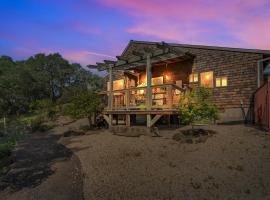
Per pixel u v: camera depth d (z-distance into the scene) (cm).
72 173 723
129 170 649
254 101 1159
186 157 702
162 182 557
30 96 5131
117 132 1183
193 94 937
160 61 1536
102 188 562
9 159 971
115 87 1969
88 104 1360
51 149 1116
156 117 1099
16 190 654
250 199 455
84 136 1271
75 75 6831
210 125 1123
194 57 1458
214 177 555
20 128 2105
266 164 587
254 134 858
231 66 1278
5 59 7069
